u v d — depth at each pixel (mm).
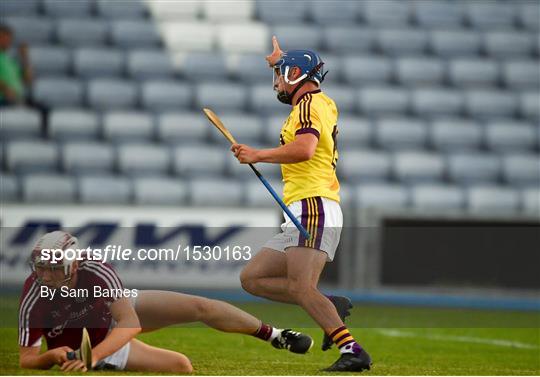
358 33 60688
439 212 43500
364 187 51781
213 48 58875
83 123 52719
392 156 53906
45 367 18438
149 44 58438
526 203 53062
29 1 58469
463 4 63906
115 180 49625
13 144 50031
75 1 58906
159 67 57125
